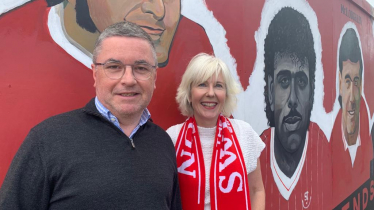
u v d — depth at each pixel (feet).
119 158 3.10
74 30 4.28
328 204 10.00
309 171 9.01
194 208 4.22
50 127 2.99
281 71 7.90
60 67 4.16
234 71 6.57
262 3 7.28
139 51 3.26
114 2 4.69
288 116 8.14
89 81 4.47
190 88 4.75
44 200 2.79
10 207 2.61
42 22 3.98
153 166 3.34
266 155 7.35
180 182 4.35
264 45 7.36
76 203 2.78
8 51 3.71
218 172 4.39
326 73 9.88
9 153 3.72
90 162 2.93
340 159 10.91
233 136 4.70
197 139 4.60
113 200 2.92
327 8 9.86
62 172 2.81
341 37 10.89
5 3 3.67
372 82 14.10
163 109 5.39
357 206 12.34
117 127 3.24
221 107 4.73
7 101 3.70
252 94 6.98
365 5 12.80
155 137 3.69
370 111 13.89
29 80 3.88
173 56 5.52
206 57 4.63
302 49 8.67
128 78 3.17
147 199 3.13
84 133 3.07
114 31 3.25
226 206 4.26
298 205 8.50
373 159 14.20
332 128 10.34
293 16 8.29
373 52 14.15
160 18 5.27
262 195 4.90
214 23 6.20
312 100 9.14
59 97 4.15
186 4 5.69
